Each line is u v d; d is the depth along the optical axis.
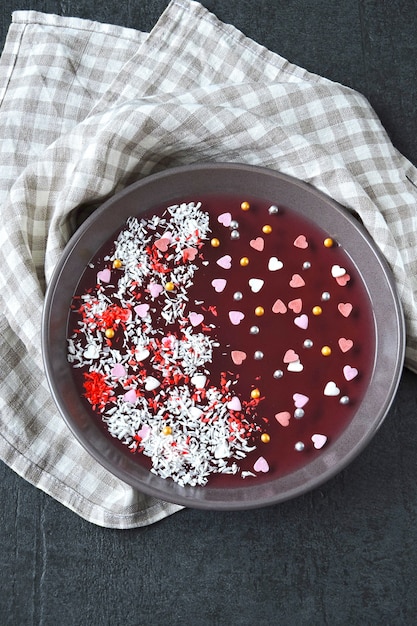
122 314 0.45
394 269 0.46
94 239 0.45
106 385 0.45
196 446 0.45
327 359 0.46
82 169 0.45
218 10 0.51
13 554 0.48
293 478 0.45
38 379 0.48
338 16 0.51
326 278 0.46
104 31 0.50
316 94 0.47
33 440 0.47
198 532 0.48
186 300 0.46
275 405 0.46
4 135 0.49
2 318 0.47
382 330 0.46
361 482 0.48
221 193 0.47
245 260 0.46
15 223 0.45
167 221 0.46
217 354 0.46
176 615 0.48
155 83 0.49
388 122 0.51
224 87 0.46
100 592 0.48
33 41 0.50
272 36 0.51
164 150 0.47
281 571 0.48
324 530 0.48
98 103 0.49
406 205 0.47
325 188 0.46
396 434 0.49
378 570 0.48
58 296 0.44
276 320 0.46
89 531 0.48
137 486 0.43
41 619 0.47
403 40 0.51
